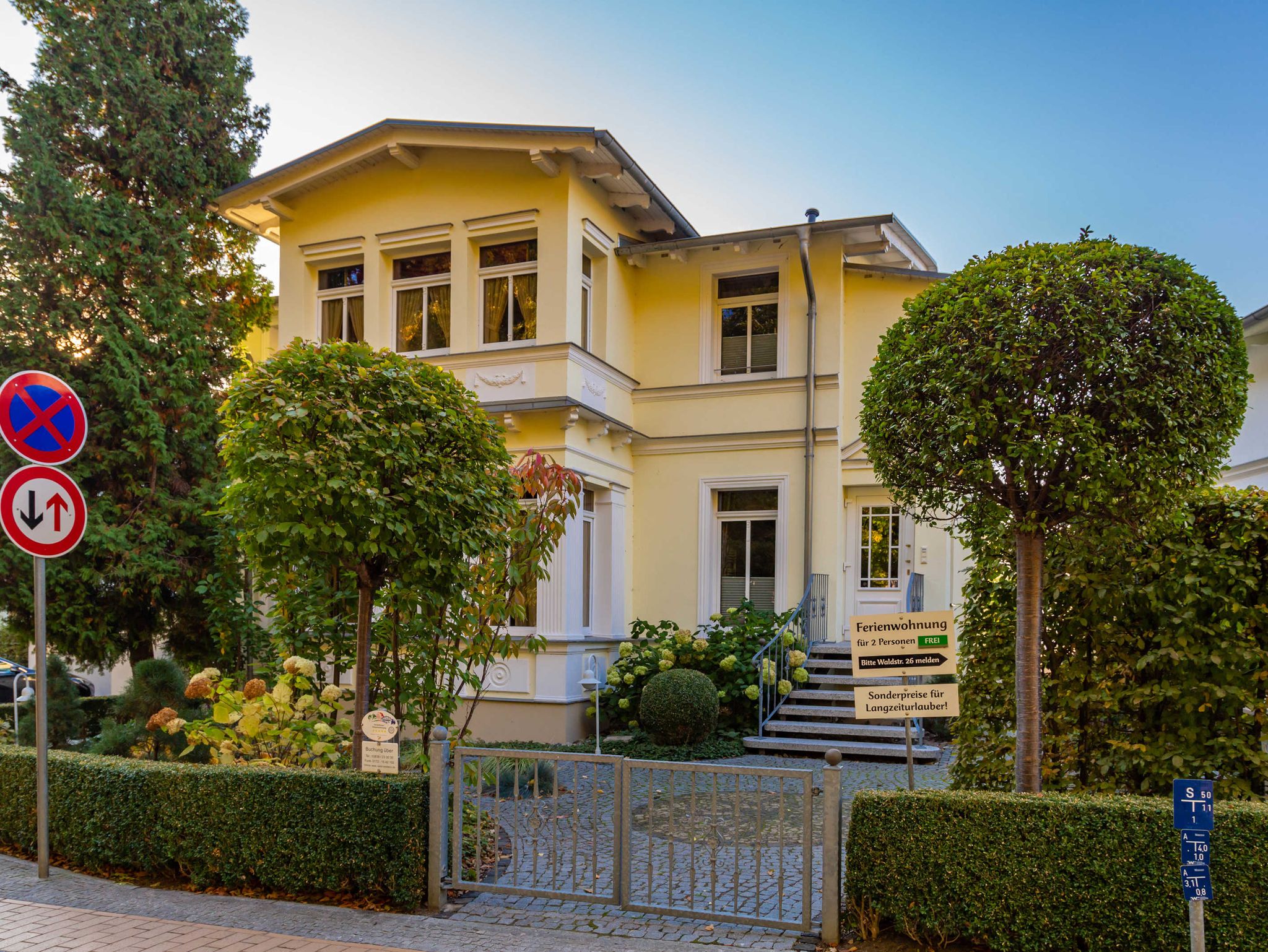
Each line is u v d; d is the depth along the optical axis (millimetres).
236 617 10703
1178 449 4508
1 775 6348
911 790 4707
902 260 13336
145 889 5520
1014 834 4273
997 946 4262
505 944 4586
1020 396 4715
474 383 11812
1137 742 5379
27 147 11078
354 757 6043
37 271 10969
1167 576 5238
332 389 5398
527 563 6895
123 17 12070
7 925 4871
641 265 13352
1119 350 4543
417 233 12359
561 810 7641
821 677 11211
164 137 12359
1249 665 5066
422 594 6176
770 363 13031
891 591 12711
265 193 12727
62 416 6043
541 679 11039
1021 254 5062
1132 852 4090
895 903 4430
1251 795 4891
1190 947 3922
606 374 12484
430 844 5215
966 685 6055
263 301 14539
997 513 5117
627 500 13125
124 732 7598
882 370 5359
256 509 5418
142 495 11508
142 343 11594
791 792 8398
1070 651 5695
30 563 10523
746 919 4695
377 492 5199
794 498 12492
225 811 5410
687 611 12875
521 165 11820
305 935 4715
